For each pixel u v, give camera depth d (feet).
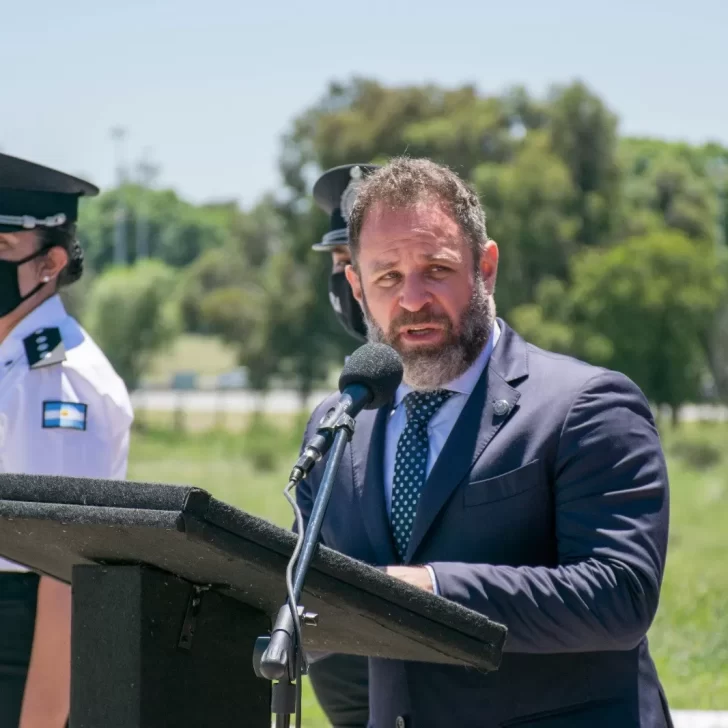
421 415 26.89
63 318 33.45
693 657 69.62
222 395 495.00
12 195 32.94
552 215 316.60
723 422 339.36
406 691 25.99
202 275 529.45
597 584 23.79
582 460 25.03
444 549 25.73
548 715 25.08
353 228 26.96
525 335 294.05
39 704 30.30
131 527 18.58
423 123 361.30
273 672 17.90
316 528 19.70
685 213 412.36
